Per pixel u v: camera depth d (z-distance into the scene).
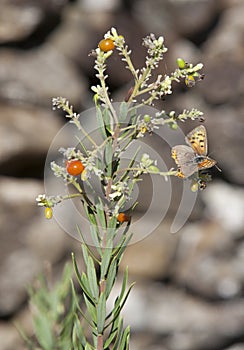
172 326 1.94
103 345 0.62
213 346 1.95
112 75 1.98
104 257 0.60
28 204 1.86
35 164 1.90
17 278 1.81
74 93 2.00
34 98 1.96
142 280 1.97
